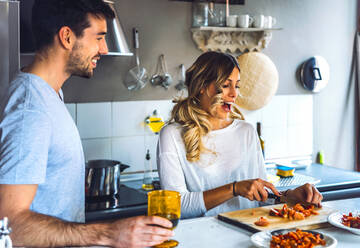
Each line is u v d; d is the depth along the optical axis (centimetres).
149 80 307
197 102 189
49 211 123
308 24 359
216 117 185
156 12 305
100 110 293
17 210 107
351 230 131
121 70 298
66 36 124
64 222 112
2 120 112
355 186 291
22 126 111
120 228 109
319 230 139
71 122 129
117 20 267
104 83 294
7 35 216
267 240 125
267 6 342
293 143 359
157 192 122
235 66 182
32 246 108
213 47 320
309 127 365
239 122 196
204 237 131
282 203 174
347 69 380
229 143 189
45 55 125
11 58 218
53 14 122
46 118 116
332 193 279
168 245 122
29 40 239
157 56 308
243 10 333
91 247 121
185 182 187
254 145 196
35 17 124
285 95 354
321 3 363
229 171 188
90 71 132
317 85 362
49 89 123
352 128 385
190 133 180
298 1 354
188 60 318
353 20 379
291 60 355
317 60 361
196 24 312
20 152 109
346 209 156
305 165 339
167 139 183
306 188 165
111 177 248
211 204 168
